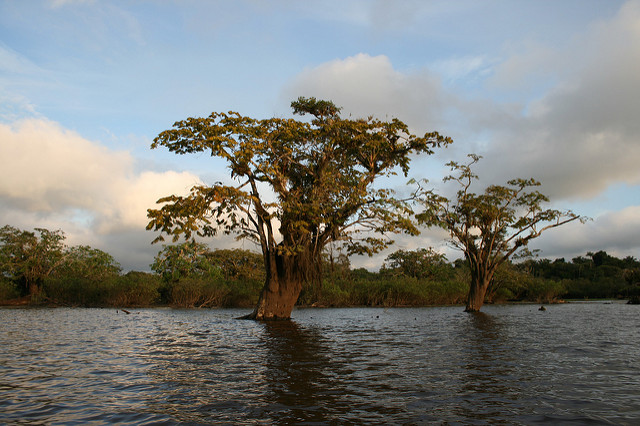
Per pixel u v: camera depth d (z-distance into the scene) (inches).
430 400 315.0
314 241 1151.0
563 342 667.4
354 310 1788.9
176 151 1064.2
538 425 259.4
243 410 290.2
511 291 2751.0
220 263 2405.3
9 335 762.2
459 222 1648.6
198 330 869.2
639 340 695.1
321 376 402.0
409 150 1159.0
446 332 833.5
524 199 1578.5
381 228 1100.5
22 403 309.3
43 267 2181.3
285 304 1137.4
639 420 268.7
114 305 1856.5
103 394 335.9
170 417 275.1
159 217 924.6
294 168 1166.3
